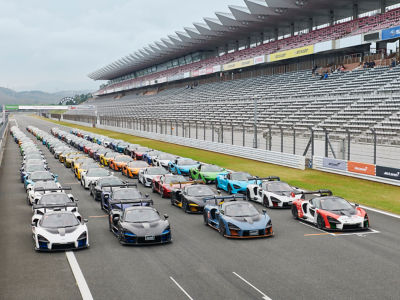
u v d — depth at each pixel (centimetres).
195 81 8925
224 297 834
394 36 3875
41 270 1030
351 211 1447
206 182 2478
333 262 1060
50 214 1296
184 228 1474
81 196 2202
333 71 4947
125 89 12862
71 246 1197
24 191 2406
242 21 6444
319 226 1444
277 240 1291
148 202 1561
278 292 858
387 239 1291
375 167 2453
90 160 3161
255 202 1964
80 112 15775
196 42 8375
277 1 5225
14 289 904
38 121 15588
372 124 3291
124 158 3300
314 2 5194
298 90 5056
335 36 4916
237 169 3084
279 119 4375
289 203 1792
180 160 2902
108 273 997
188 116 6619
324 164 2884
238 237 1311
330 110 3944
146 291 875
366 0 5047
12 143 6575
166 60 11200
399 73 3931
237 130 4419
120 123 8619
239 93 6381
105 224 1572
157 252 1173
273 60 5619
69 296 857
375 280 924
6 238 1370
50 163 3859
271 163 3362
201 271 999
